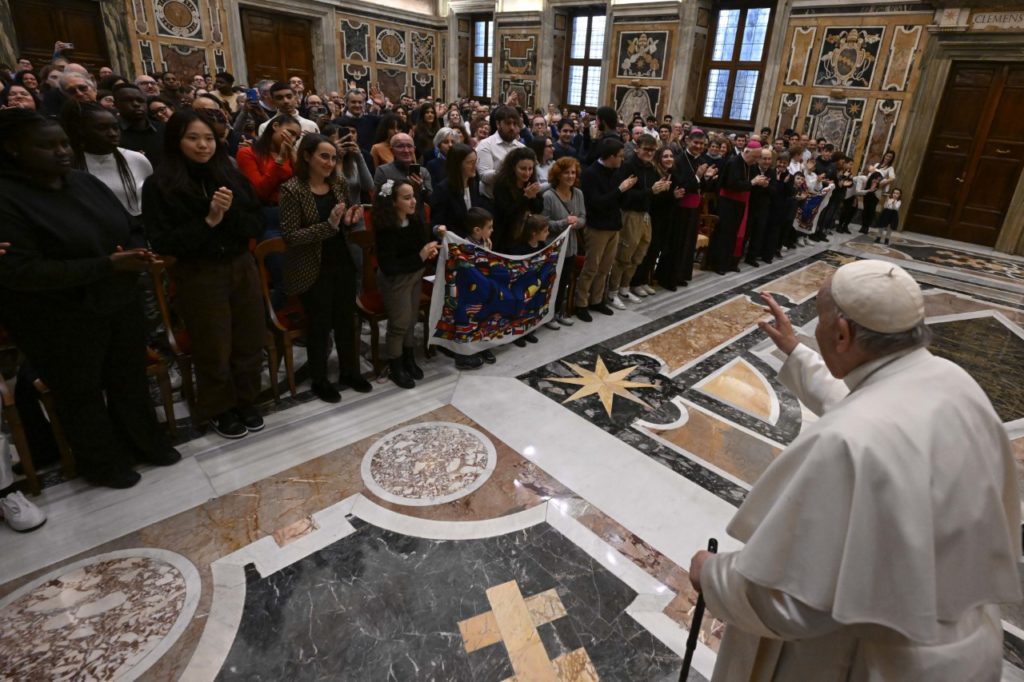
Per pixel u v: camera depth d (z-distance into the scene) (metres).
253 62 11.12
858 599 0.84
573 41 12.12
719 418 3.29
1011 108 7.86
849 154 9.09
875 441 0.85
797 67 9.26
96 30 9.21
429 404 3.22
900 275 0.99
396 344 3.30
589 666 1.80
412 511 2.40
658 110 10.79
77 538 2.16
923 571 0.83
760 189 6.22
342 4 11.67
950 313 5.48
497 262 3.55
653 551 2.27
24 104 3.85
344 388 3.31
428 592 2.03
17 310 2.01
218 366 2.61
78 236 2.02
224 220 2.38
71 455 2.45
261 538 2.22
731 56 10.12
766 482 1.01
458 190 3.52
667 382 3.68
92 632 1.82
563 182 3.99
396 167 3.62
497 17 12.62
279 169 3.57
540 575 2.12
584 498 2.54
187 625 1.86
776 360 4.12
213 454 2.67
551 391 3.45
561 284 4.33
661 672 1.79
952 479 0.87
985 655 0.92
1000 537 0.91
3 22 8.25
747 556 0.94
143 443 2.49
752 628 1.00
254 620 1.89
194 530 2.24
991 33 7.53
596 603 2.02
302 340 3.90
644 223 4.62
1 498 2.30
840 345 1.04
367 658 1.79
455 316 3.51
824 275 6.43
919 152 8.52
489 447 2.86
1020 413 3.67
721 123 10.49
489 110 9.38
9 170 1.90
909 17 8.12
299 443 2.80
